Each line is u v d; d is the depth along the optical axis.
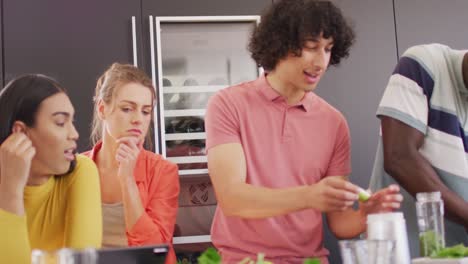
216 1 3.12
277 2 1.93
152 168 2.41
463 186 2.01
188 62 3.11
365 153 3.17
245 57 3.14
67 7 3.03
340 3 3.21
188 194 3.06
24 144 1.56
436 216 1.70
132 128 2.36
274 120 1.94
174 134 3.06
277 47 1.88
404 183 2.02
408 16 3.25
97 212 1.73
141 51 3.06
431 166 2.05
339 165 2.01
